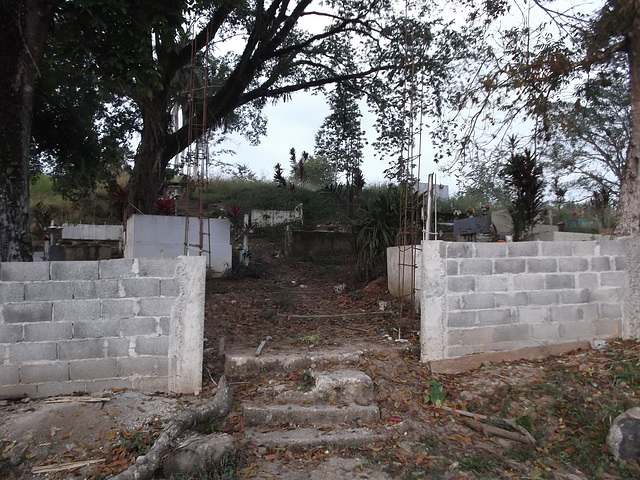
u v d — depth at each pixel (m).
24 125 6.30
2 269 4.29
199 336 4.63
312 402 4.58
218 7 11.14
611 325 5.88
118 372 4.48
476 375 5.11
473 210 17.45
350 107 15.69
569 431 4.26
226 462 3.55
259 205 22.28
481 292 5.48
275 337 6.40
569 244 5.78
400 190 9.46
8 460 3.55
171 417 4.09
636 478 3.60
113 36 6.74
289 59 14.86
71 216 20.95
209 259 11.61
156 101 11.55
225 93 13.38
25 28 6.30
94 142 11.86
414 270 6.92
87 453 3.69
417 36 11.46
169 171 16.09
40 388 4.32
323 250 16.20
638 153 6.31
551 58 6.93
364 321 7.36
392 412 4.50
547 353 5.54
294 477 3.54
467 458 3.86
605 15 6.59
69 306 4.40
